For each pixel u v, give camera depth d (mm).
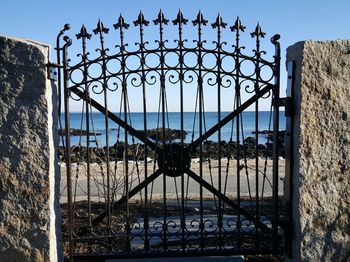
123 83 4133
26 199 3836
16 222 3846
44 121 3801
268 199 8328
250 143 16125
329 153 3943
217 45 4129
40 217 3840
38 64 3760
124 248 5215
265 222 6301
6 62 3762
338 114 3922
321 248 3965
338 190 3961
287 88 4148
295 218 4066
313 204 3955
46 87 3791
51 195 3891
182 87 4172
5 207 3840
